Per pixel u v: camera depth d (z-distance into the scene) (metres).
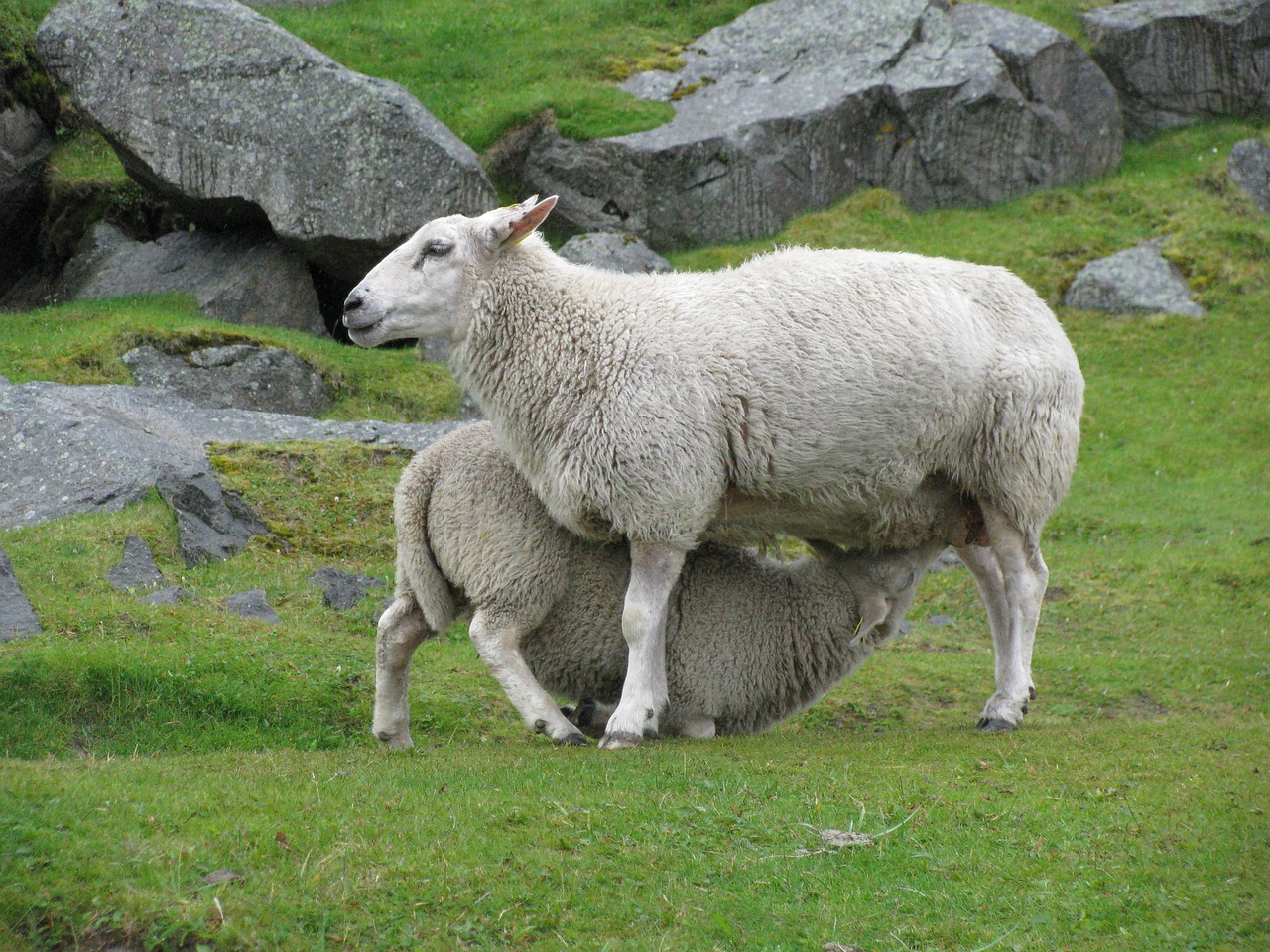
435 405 41.34
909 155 55.84
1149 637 28.83
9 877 11.33
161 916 11.06
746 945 11.43
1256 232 52.69
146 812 12.87
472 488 18.52
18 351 38.97
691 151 53.41
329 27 64.69
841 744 18.36
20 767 14.45
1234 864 12.91
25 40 54.75
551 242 54.09
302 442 32.44
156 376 39.22
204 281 47.47
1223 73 60.94
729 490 18.80
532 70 60.56
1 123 52.81
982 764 16.70
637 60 61.22
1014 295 20.11
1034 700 24.53
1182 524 35.91
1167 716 23.53
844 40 58.72
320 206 46.12
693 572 19.58
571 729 18.20
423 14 67.75
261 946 10.92
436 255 18.67
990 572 20.89
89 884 11.38
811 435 18.31
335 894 11.70
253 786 14.30
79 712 18.81
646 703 17.91
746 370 18.11
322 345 43.09
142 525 26.27
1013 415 19.34
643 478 17.69
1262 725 20.61
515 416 18.42
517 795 14.45
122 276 48.38
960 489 19.94
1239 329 48.09
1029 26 58.19
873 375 18.45
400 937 11.23
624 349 18.02
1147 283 50.16
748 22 61.91
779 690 19.86
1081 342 48.09
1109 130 57.81
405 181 46.12
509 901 11.81
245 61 47.06
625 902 11.98
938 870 12.91
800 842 13.50
